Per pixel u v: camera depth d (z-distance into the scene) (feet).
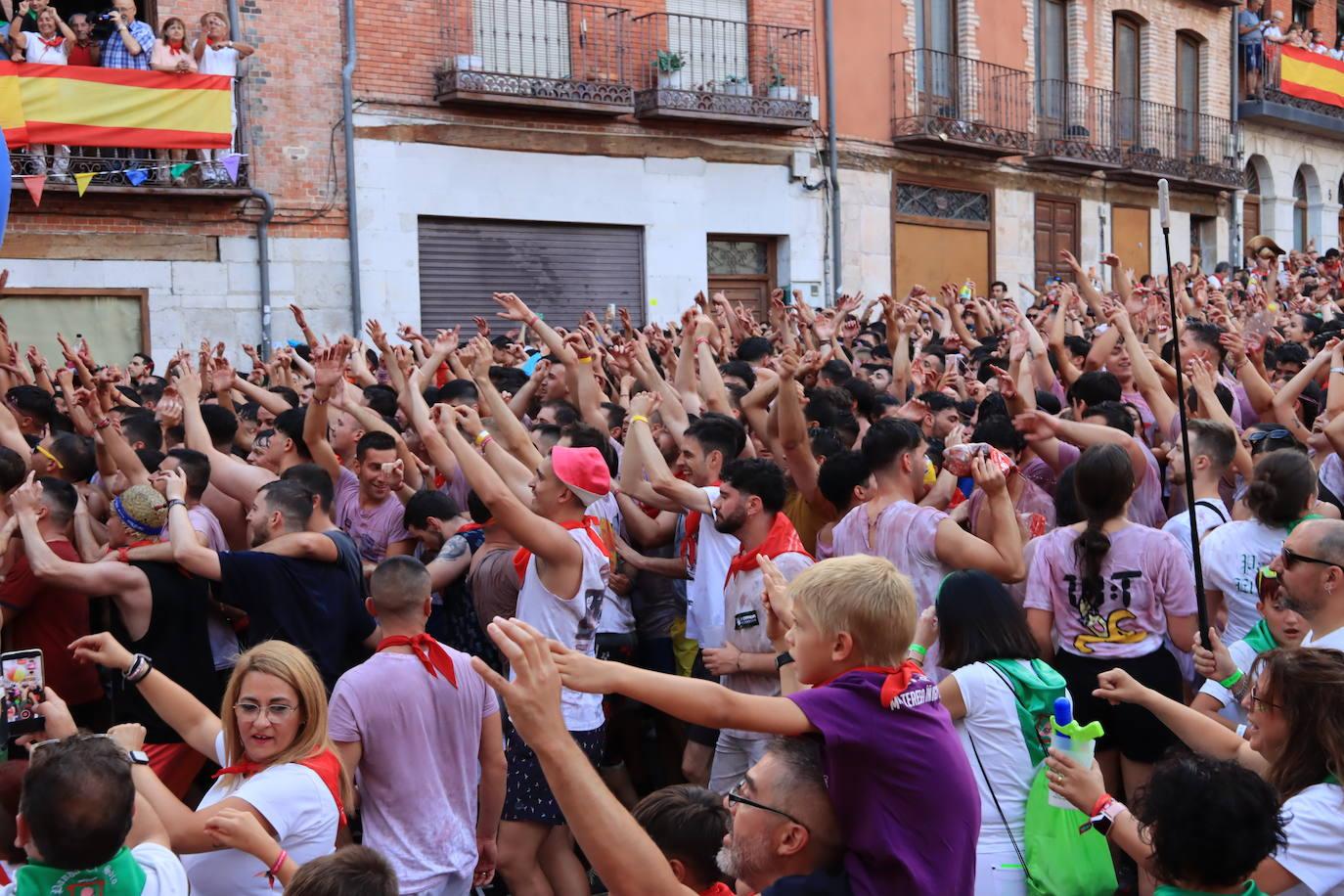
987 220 76.59
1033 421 20.18
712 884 11.57
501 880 19.98
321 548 17.57
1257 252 66.59
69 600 18.53
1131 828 11.11
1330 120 100.89
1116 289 39.93
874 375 31.37
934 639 14.62
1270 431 22.17
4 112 44.11
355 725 14.17
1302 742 10.78
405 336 28.81
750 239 66.03
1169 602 16.35
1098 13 82.69
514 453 20.76
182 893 11.14
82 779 10.39
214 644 19.25
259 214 50.65
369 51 52.95
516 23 56.70
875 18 69.56
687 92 59.93
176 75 46.96
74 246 47.01
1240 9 95.25
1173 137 88.48
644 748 24.68
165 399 23.72
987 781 13.38
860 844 9.38
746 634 17.26
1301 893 10.44
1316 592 13.32
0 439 21.68
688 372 25.85
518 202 57.16
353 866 10.33
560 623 16.65
